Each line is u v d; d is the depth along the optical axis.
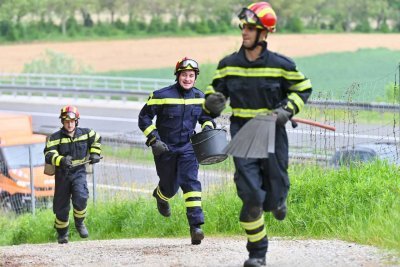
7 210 52.41
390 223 20.94
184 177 23.41
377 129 39.00
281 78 16.50
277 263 18.11
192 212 23.23
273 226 25.47
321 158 31.11
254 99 16.52
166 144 23.44
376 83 43.38
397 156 28.91
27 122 57.25
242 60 16.50
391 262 17.48
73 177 27.38
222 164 35.44
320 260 18.30
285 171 16.77
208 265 18.73
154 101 23.20
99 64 195.88
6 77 161.12
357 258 18.28
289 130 41.53
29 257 22.31
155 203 33.25
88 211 36.12
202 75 121.81
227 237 26.55
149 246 23.72
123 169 53.59
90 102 116.69
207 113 16.83
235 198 29.44
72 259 21.39
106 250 23.16
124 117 99.31
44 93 122.00
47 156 26.91
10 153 53.78
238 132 16.36
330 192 25.28
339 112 33.84
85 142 27.23
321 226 24.17
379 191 24.22
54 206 27.73
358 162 27.94
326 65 179.38
